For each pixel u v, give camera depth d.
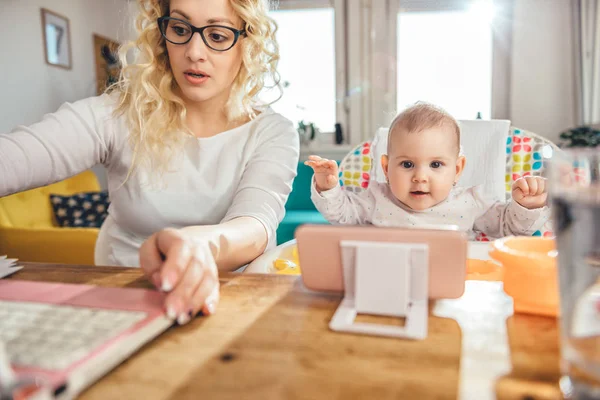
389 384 0.35
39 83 3.21
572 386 0.32
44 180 0.98
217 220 1.09
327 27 4.17
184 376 0.37
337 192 1.23
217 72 0.98
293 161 1.11
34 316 0.43
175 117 1.10
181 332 0.45
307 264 0.53
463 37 4.03
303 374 0.36
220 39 0.96
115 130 1.09
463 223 1.20
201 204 1.08
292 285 0.59
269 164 1.06
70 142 1.01
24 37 3.08
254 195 0.97
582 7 3.72
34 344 0.37
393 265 0.47
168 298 0.45
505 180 1.34
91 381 0.35
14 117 3.01
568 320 0.34
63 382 0.32
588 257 0.33
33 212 2.65
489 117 4.11
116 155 1.10
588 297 0.33
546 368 0.37
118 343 0.37
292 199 3.44
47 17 3.26
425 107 1.19
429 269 0.48
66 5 3.47
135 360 0.39
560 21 3.85
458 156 1.19
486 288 0.58
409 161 1.14
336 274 0.53
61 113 1.04
